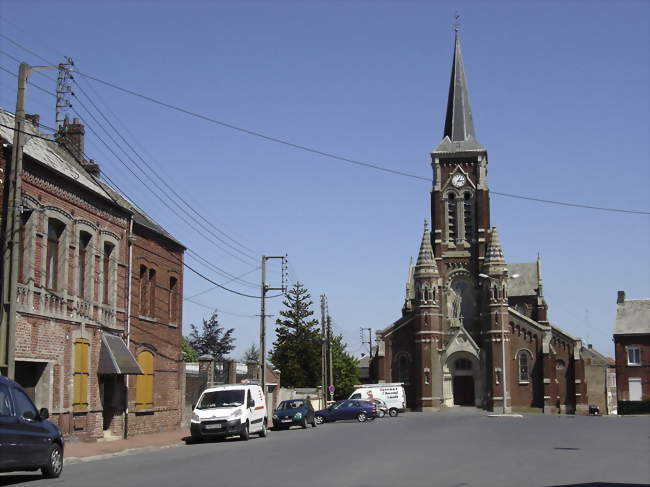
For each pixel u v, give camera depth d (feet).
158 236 122.11
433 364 280.31
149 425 117.39
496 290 280.51
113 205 104.63
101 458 79.25
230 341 322.96
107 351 100.32
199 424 103.19
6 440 51.85
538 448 83.25
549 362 275.39
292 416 148.97
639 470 59.88
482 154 298.15
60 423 88.69
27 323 81.76
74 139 114.83
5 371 73.82
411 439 100.37
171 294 130.21
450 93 311.68
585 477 54.60
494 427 136.77
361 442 94.84
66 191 91.25
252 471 59.41
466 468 60.95
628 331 276.82
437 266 292.61
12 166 75.56
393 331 291.99
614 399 367.25
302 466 63.16
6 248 74.43
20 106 76.07
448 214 297.53
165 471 60.64
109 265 105.29
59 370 88.69
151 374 118.83
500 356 276.62
